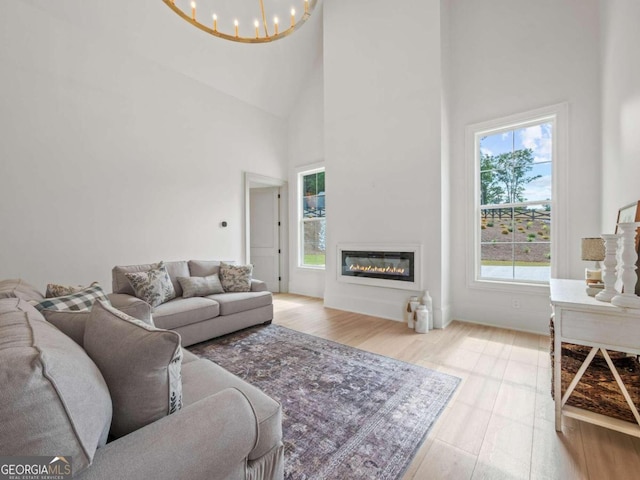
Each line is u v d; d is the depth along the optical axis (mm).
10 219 2830
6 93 2797
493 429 1634
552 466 1371
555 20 3047
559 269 3045
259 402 1155
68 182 3156
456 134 3662
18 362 590
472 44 3535
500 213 3463
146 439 749
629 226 1451
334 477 1312
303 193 5633
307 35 4695
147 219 3781
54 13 3043
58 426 587
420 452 1467
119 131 3525
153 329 929
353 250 4098
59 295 1979
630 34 1936
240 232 4887
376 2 3787
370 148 3920
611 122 2391
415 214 3547
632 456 1422
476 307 3551
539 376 2215
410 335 3152
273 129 5441
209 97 4445
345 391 2029
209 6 3635
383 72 3764
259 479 1043
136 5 3326
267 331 3318
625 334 1418
